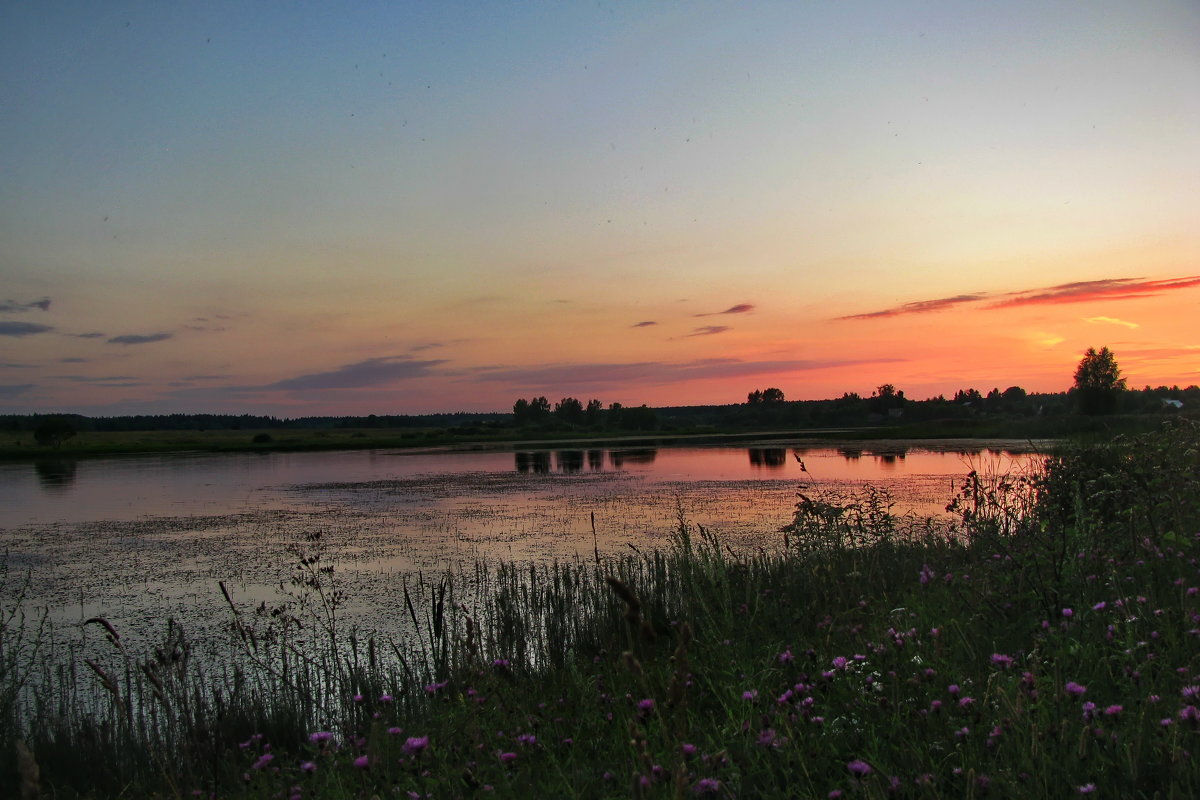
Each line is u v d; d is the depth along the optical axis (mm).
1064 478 6641
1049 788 2621
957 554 7367
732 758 3182
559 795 3178
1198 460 6918
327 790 3525
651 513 20938
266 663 8266
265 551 16953
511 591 10047
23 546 18641
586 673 5691
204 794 4109
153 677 4309
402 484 33531
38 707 6734
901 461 38438
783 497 23859
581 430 123000
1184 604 4086
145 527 21453
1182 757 2561
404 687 6133
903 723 3172
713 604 6512
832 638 4684
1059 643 3709
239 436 124000
